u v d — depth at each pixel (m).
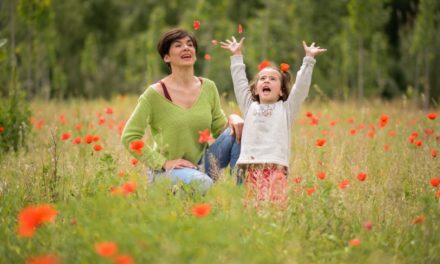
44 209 4.90
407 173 8.07
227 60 36.97
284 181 6.97
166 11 55.00
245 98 8.07
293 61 41.44
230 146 8.08
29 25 24.03
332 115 15.13
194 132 7.93
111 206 5.61
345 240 5.99
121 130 10.62
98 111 16.11
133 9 58.50
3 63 16.73
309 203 6.37
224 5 33.81
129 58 48.16
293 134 11.34
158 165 7.52
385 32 53.28
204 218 5.54
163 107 7.85
